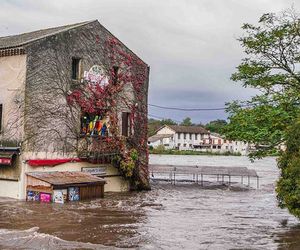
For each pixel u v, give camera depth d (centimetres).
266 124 2014
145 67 3338
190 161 7131
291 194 1567
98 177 2730
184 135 12244
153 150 10794
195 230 1700
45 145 2638
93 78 2931
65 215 1989
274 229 1734
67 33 2769
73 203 2384
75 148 2802
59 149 2712
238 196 2925
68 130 2762
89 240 1495
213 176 4600
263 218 2005
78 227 1717
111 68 3064
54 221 1834
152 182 3844
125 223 1823
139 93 3272
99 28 2991
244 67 2102
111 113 3039
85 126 2883
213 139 12362
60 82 2723
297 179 1539
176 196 2873
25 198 2508
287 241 1516
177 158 8450
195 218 1988
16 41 2798
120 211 2148
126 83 3167
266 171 5462
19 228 1664
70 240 1483
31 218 1892
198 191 3225
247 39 2106
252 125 2022
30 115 2566
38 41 2602
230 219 1972
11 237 1475
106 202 2464
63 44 2745
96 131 2945
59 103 2716
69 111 2770
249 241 1512
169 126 12325
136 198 2702
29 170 2547
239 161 7800
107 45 3044
